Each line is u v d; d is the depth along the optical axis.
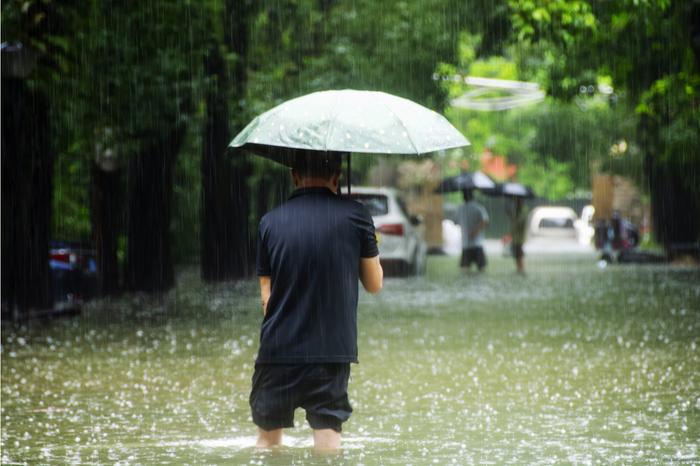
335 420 15.50
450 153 154.88
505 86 96.94
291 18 67.50
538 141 136.75
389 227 74.31
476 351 32.81
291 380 15.38
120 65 47.44
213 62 62.25
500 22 66.75
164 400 23.73
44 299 44.34
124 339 36.84
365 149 15.46
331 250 15.45
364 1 69.69
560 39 51.03
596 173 131.12
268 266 15.68
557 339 36.03
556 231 131.75
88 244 52.12
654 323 41.22
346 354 15.45
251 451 15.62
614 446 17.48
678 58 56.34
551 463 15.80
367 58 69.38
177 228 94.75
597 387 25.27
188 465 15.20
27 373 28.31
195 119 66.94
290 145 15.54
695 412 21.48
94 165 56.94
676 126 81.44
